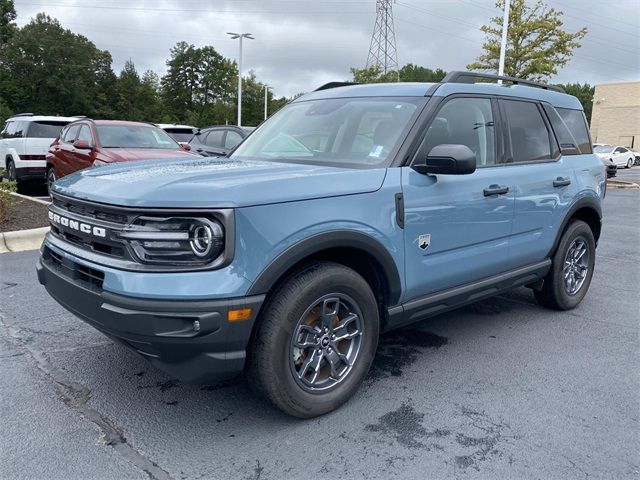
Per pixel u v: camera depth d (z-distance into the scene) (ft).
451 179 12.35
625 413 11.09
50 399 11.16
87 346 13.76
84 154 31.14
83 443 9.66
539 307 18.10
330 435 10.08
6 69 235.20
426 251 11.87
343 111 13.44
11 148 43.47
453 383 12.32
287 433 10.12
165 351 8.92
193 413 10.75
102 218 9.55
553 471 9.12
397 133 12.00
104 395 11.37
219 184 9.27
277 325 9.55
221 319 8.77
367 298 10.88
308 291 9.81
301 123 14.01
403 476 8.92
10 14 218.59
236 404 11.14
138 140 32.55
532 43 76.28
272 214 9.24
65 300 10.33
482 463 9.31
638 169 129.70
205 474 8.87
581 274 17.88
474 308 17.90
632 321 16.79
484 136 13.80
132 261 9.00
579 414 11.02
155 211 8.80
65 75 243.60
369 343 11.19
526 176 14.53
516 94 15.25
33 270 20.43
